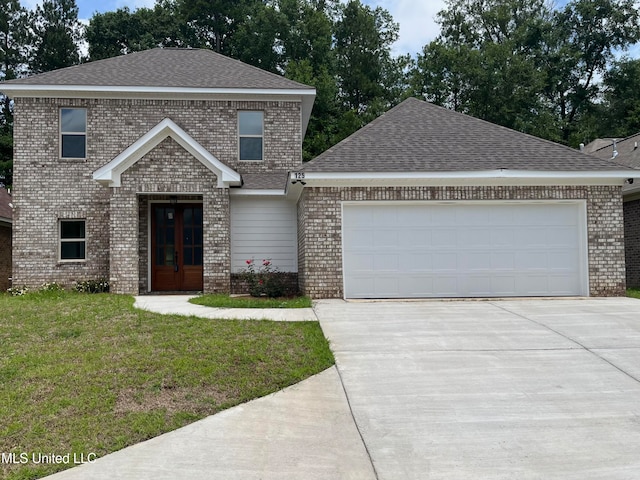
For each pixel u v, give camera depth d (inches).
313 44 1380.4
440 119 565.0
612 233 494.3
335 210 480.7
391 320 367.2
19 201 609.6
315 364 265.1
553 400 226.2
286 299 475.8
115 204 540.4
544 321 363.9
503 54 1450.5
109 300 442.0
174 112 641.6
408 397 228.7
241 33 1397.6
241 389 231.3
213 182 553.0
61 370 242.4
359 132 534.6
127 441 184.5
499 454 179.0
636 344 306.0
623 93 1620.3
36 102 617.6
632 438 191.5
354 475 165.0
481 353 289.6
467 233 489.7
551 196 492.1
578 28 1713.8
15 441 182.2
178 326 328.8
